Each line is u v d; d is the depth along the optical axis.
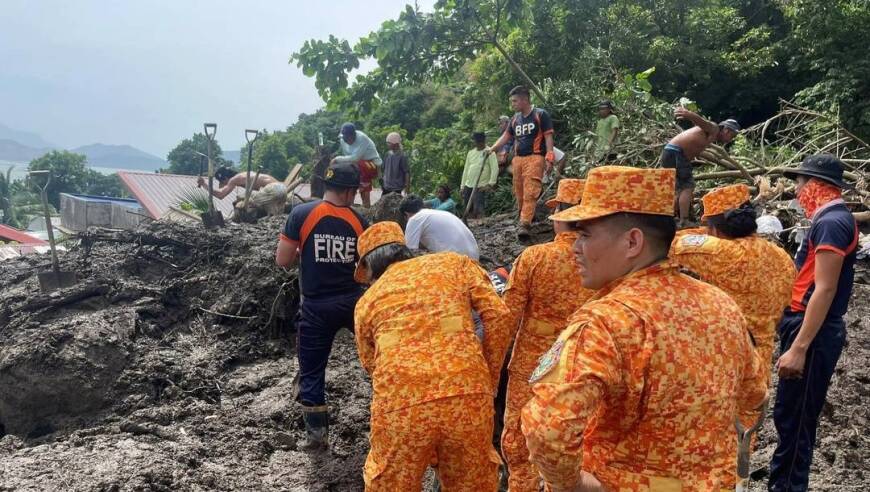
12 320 6.11
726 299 2.00
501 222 9.16
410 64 12.76
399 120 33.50
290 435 4.58
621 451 1.88
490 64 16.58
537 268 3.48
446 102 31.94
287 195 11.73
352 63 12.30
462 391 2.90
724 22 18.75
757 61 17.89
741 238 3.48
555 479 1.80
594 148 10.10
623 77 12.75
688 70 17.72
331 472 4.18
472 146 16.12
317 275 4.32
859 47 14.91
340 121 48.75
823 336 3.29
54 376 5.04
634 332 1.81
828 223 3.17
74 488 3.66
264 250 6.97
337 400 5.21
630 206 1.94
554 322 3.50
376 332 3.08
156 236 7.49
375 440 2.99
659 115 10.28
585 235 2.02
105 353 5.29
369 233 3.46
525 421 1.80
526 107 8.07
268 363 5.96
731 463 1.90
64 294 6.25
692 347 1.84
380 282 3.20
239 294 6.46
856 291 6.70
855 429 4.46
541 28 15.48
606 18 15.92
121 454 4.13
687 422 1.83
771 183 9.42
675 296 1.89
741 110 19.55
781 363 3.25
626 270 1.98
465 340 3.01
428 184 15.70
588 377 1.76
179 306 6.55
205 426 4.71
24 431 5.04
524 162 8.08
